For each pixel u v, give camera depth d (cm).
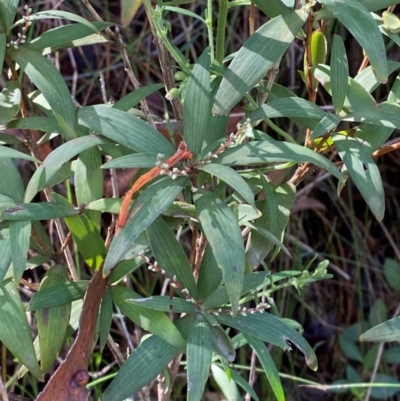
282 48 44
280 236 50
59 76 45
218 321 45
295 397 104
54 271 49
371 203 44
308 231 112
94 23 50
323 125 46
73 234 47
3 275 41
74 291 47
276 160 42
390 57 105
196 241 52
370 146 49
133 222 40
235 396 69
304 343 45
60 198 47
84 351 43
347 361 107
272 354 100
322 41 52
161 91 103
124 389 43
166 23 46
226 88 44
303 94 105
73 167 49
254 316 46
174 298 45
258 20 100
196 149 43
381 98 104
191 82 44
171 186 41
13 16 46
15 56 46
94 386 88
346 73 47
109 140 45
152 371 43
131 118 44
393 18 50
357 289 110
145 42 105
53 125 48
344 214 112
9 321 43
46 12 47
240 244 39
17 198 45
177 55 46
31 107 90
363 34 42
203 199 42
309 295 112
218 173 41
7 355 94
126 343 95
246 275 46
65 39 48
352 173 45
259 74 44
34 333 91
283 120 100
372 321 104
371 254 114
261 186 51
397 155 113
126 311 46
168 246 45
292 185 52
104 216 94
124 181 82
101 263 47
